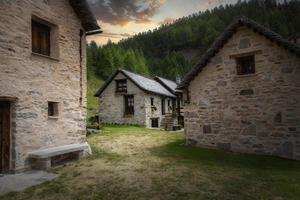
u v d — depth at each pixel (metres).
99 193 5.86
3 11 7.26
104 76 52.75
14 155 7.38
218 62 11.80
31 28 8.36
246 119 10.98
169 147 12.21
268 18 99.31
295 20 92.25
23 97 7.71
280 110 10.20
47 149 8.40
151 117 24.56
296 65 9.91
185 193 5.90
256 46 10.83
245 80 11.07
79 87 10.15
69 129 9.53
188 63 87.88
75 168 8.09
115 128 20.41
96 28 10.70
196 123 12.42
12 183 6.49
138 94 23.92
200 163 8.95
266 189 6.25
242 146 11.02
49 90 8.69
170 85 31.73
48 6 8.80
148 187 6.29
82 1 9.77
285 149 10.03
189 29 127.31
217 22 123.56
